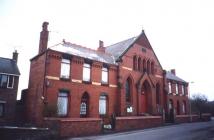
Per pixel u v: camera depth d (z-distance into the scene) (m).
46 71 21.72
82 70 24.77
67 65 23.80
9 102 25.00
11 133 17.56
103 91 26.39
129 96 29.53
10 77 25.80
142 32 33.91
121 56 29.03
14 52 28.25
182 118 33.25
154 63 34.53
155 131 21.30
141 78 31.00
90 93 24.91
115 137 17.64
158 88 34.53
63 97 22.78
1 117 24.22
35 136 17.33
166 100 34.41
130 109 28.50
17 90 25.89
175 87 41.12
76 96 23.53
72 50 25.86
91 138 17.38
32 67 24.72
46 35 25.44
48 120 19.11
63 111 22.44
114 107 27.20
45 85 21.30
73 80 23.62
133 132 20.84
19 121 24.73
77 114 23.23
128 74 29.45
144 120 25.80
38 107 21.47
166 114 32.72
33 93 23.20
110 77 27.69
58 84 22.30
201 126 26.34
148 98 32.09
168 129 23.05
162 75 35.72
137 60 31.61
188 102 44.34
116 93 27.94
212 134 18.84
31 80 24.23
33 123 21.88
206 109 59.03
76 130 18.88
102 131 21.28
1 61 26.70
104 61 27.61
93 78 25.67
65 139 17.16
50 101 21.33
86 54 26.94
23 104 25.33
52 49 22.59
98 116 25.20
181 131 21.06
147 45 34.12
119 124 22.69
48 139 17.52
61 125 17.94
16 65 27.44
